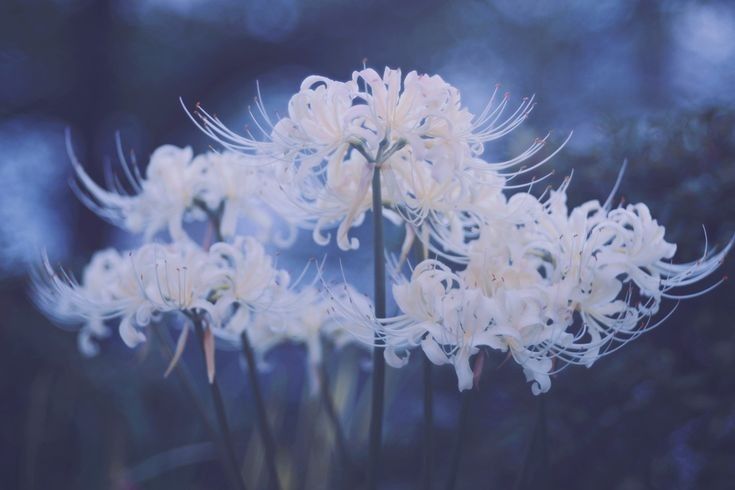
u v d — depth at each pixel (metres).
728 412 1.19
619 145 1.25
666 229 1.19
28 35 2.76
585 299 0.92
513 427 1.27
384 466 1.46
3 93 2.78
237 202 1.04
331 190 0.94
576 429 1.23
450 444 1.38
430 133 0.90
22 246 2.02
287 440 1.60
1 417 1.66
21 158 2.77
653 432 1.21
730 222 1.19
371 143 0.90
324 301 1.04
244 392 1.72
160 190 1.04
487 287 0.91
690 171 1.22
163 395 1.64
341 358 1.34
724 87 2.46
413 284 0.89
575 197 1.24
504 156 1.30
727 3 2.63
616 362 1.21
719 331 1.21
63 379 1.61
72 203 2.70
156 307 0.97
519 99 2.67
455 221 0.97
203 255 0.96
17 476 1.62
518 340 0.88
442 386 1.37
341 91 0.90
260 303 0.97
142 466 1.42
